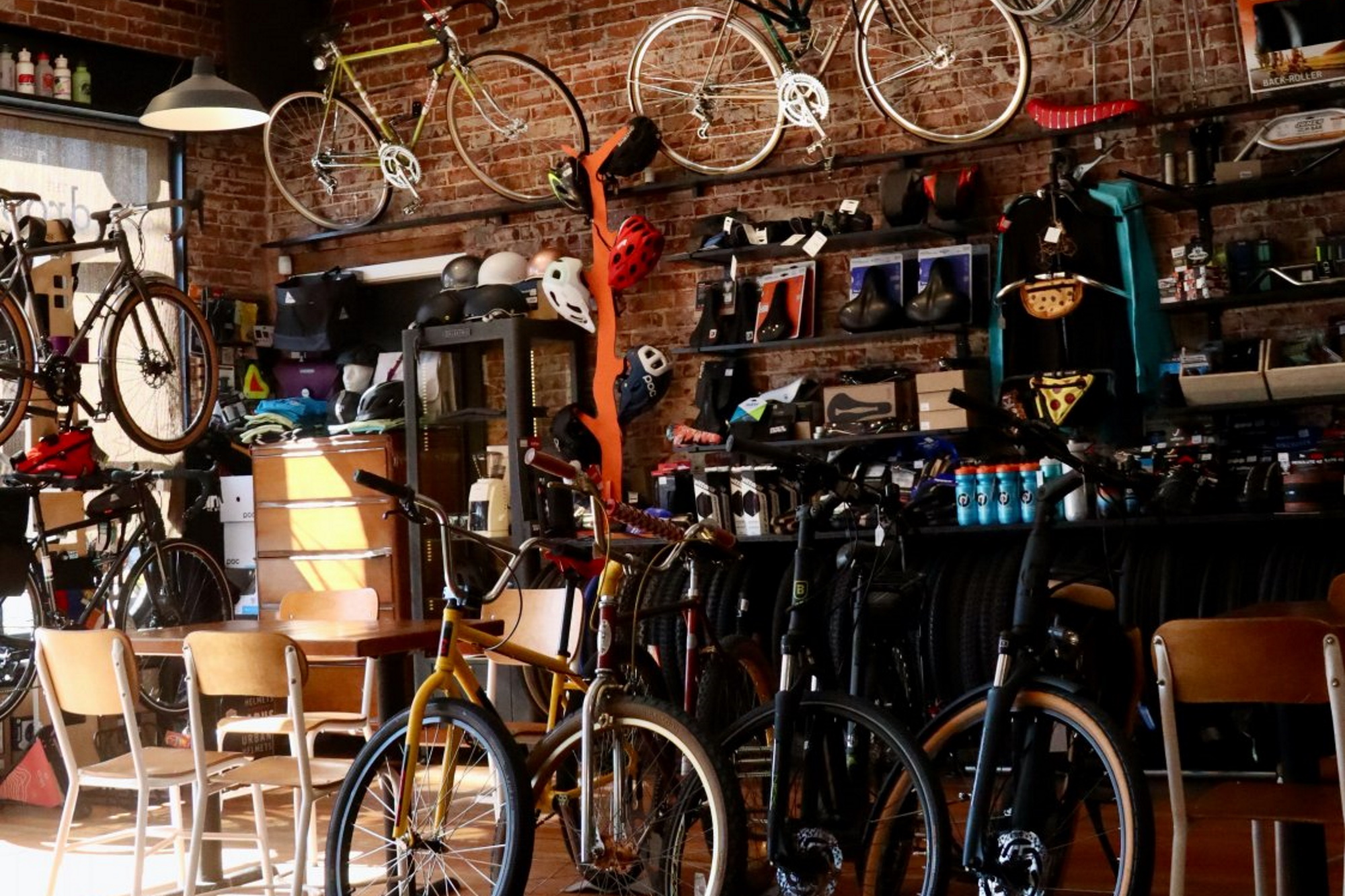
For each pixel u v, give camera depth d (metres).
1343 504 5.40
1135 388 6.11
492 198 7.96
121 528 6.81
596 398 7.29
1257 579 5.50
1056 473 5.84
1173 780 2.94
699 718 3.88
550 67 7.83
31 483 6.48
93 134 7.76
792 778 3.38
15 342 6.35
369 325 8.32
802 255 7.07
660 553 3.69
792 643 3.29
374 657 4.10
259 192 8.45
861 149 7.02
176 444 6.71
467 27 8.06
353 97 8.34
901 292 6.73
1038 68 6.63
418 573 7.12
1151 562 5.68
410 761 3.37
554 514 6.85
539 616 4.68
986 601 5.66
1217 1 6.29
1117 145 6.42
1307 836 3.25
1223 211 6.24
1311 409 6.02
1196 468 5.66
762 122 7.24
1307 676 2.84
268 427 7.68
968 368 6.48
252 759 4.29
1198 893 4.05
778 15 6.93
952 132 6.79
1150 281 6.21
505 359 7.06
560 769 3.52
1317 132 5.80
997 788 3.15
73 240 6.79
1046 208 6.21
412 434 7.22
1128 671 3.34
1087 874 3.55
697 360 7.36
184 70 8.01
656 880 3.38
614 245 7.19
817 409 6.87
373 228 8.10
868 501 3.51
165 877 4.79
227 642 3.87
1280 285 5.97
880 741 3.44
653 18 7.58
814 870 3.23
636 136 7.11
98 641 4.09
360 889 4.25
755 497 6.58
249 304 8.24
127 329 7.72
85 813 5.96
